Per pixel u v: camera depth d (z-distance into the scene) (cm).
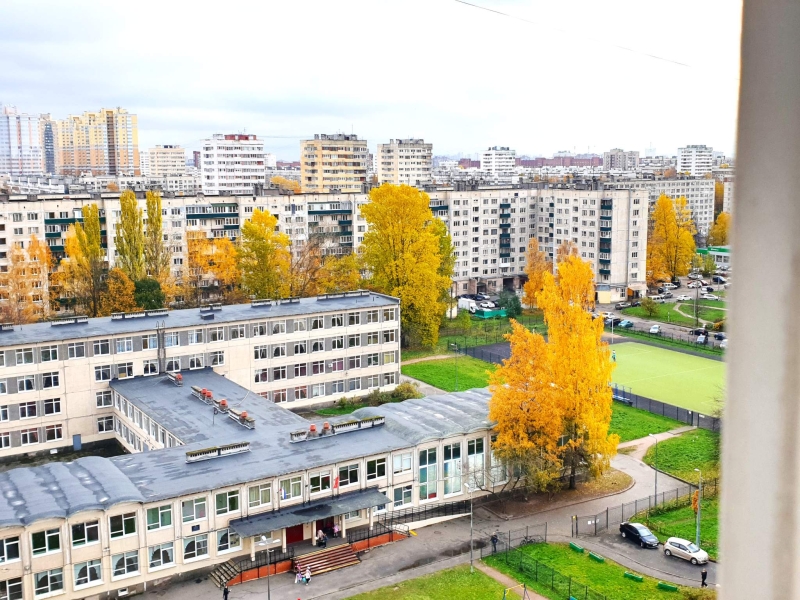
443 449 6669
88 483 5494
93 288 12119
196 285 14988
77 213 14662
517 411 6619
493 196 18688
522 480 7038
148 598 5247
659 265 18038
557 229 18575
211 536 5569
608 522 6328
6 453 7956
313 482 6006
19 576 4944
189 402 7706
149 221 13150
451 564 5666
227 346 9094
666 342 13312
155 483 5569
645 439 8388
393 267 11994
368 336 10000
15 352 7912
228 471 5816
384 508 6406
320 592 5275
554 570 5478
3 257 14038
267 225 12988
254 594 5266
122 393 8062
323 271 13388
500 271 19125
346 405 9781
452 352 12394
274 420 7169
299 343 9531
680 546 5669
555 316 6806
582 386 6694
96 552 5172
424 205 12150
